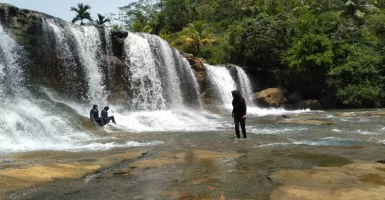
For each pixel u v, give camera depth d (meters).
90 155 8.14
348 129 13.09
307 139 10.31
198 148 8.92
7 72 16.19
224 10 56.56
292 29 37.09
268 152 7.96
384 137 10.61
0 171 5.85
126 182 5.45
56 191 4.96
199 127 16.14
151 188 5.07
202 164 6.73
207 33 46.94
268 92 32.66
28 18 17.78
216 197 4.55
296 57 34.22
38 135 11.70
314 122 15.71
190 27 48.38
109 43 22.47
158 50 25.91
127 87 22.69
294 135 11.44
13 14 17.23
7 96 15.00
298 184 5.05
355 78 33.22
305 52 33.84
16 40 16.95
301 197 4.40
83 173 6.07
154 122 17.55
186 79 28.41
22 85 16.62
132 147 9.59
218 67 32.41
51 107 15.27
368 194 4.45
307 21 36.47
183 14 55.72
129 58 23.36
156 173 6.04
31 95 16.25
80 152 8.77
